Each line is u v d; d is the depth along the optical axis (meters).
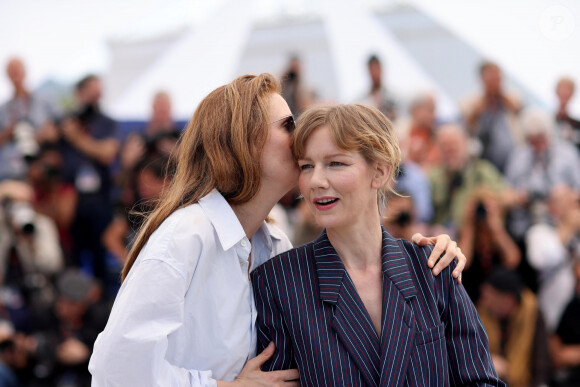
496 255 4.42
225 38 5.43
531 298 3.76
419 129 4.87
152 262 1.46
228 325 1.55
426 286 1.58
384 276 1.57
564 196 4.61
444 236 1.69
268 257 1.78
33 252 4.34
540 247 4.41
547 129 4.75
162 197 1.77
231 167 1.57
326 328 1.54
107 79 5.39
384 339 1.51
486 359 1.58
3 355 3.69
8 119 5.13
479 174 4.66
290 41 5.35
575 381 4.06
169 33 5.47
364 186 1.52
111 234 4.43
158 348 1.41
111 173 4.96
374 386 1.49
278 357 1.58
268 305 1.60
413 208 4.01
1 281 4.21
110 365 1.39
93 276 4.79
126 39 5.46
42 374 3.68
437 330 1.54
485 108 4.91
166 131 4.49
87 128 4.97
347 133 1.48
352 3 5.29
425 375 1.51
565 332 4.25
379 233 1.62
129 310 1.42
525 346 3.67
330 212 1.51
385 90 5.13
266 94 1.62
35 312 3.87
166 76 5.40
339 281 1.57
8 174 4.98
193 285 1.52
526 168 4.74
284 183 1.62
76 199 4.85
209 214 1.56
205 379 1.48
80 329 3.77
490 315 3.71
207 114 1.61
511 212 4.58
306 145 1.52
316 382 1.51
